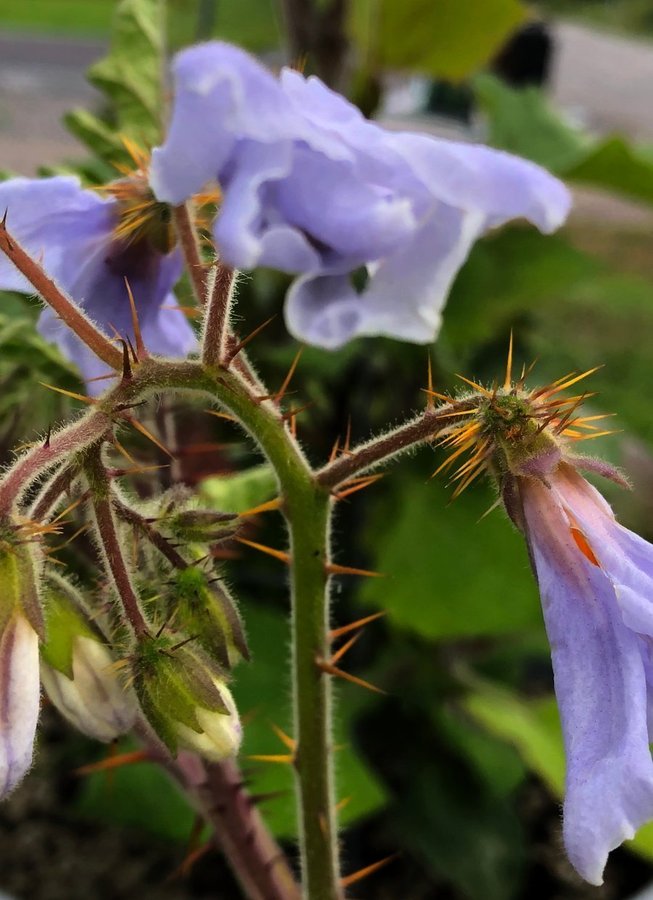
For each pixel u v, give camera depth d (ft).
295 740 0.52
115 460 0.61
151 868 0.97
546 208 0.40
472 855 0.93
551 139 1.04
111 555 0.48
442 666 1.01
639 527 1.23
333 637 0.52
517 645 1.06
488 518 0.90
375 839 0.99
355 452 0.49
